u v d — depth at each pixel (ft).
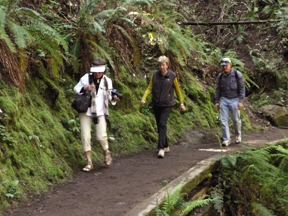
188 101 33.19
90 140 20.85
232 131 34.17
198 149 26.12
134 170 19.99
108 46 27.22
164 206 14.20
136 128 26.58
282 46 47.03
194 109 33.14
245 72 42.39
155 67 32.63
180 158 22.80
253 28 49.88
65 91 23.72
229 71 26.94
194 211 17.75
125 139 25.02
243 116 37.27
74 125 22.34
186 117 31.83
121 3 28.40
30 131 18.34
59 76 23.77
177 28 34.30
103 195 15.92
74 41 24.73
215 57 41.68
